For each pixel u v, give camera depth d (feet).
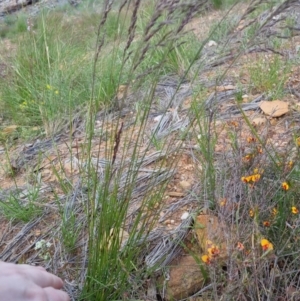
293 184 1.37
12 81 3.01
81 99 2.60
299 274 1.21
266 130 1.78
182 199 1.63
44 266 1.46
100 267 1.25
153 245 1.46
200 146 1.67
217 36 2.94
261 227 1.25
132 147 2.00
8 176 2.06
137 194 1.68
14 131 2.53
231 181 1.40
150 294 1.32
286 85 2.38
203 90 2.38
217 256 1.08
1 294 0.82
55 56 3.24
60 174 1.94
